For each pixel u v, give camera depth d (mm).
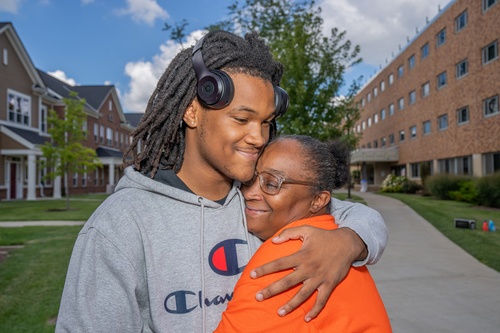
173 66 1325
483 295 5270
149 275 1158
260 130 1229
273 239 1201
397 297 5215
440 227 11203
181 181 1357
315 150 1370
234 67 1206
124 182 1306
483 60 22875
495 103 21703
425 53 31594
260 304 1092
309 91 11422
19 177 26234
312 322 1104
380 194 29125
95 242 1133
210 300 1223
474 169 23594
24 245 8211
